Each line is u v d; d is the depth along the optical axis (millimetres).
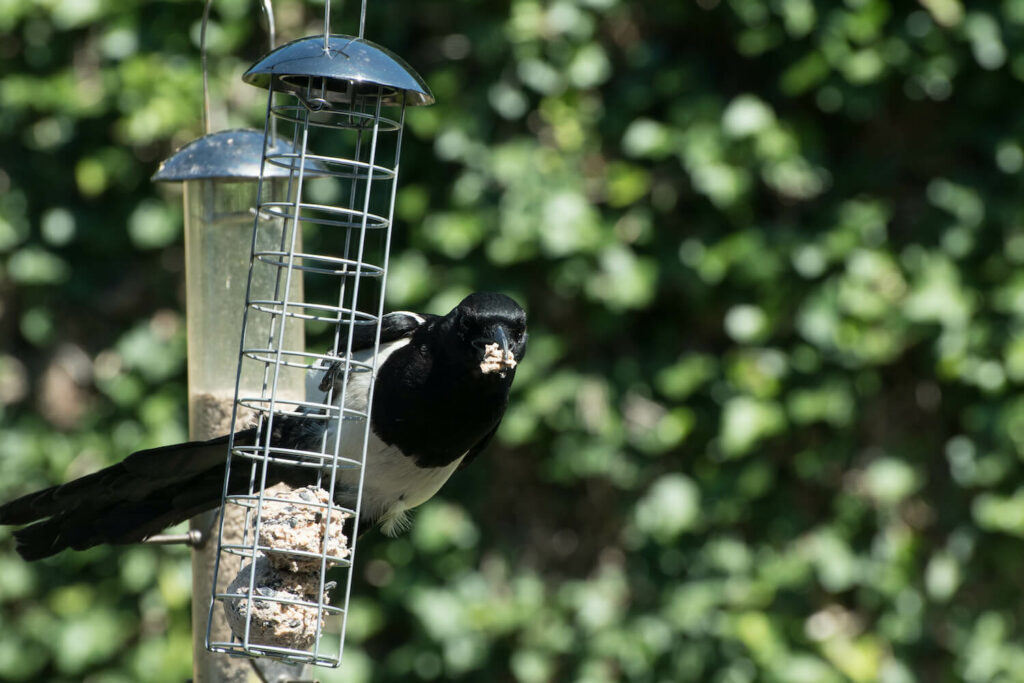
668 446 11562
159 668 11883
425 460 7930
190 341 9281
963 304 11469
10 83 11969
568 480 11680
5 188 12141
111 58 11883
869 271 11422
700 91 11664
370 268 7816
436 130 11609
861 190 11820
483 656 11742
